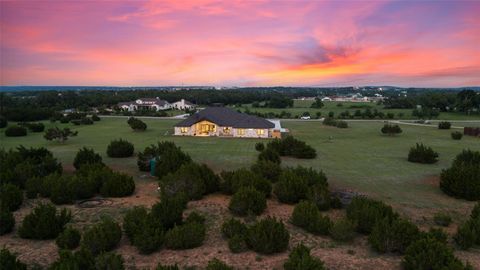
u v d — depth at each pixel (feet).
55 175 89.81
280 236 57.16
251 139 213.46
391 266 52.85
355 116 404.77
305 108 549.95
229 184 90.63
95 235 55.88
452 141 210.59
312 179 91.86
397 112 464.65
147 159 118.93
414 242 53.36
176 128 231.50
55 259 53.93
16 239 61.62
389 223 63.26
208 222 71.36
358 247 60.03
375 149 177.88
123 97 581.94
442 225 72.28
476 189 87.86
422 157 139.95
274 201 86.48
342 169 126.82
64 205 80.48
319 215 66.95
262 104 601.62
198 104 602.03
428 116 388.98
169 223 65.36
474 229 60.54
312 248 59.36
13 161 105.29
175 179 85.81
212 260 51.80
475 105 456.04
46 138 186.39
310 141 207.92
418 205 85.20
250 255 56.08
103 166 104.42
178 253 56.70
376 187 101.86
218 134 230.27
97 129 260.21
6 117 323.98
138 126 246.47
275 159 128.98
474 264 53.88
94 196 88.02
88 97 544.21
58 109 435.53
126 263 52.95
